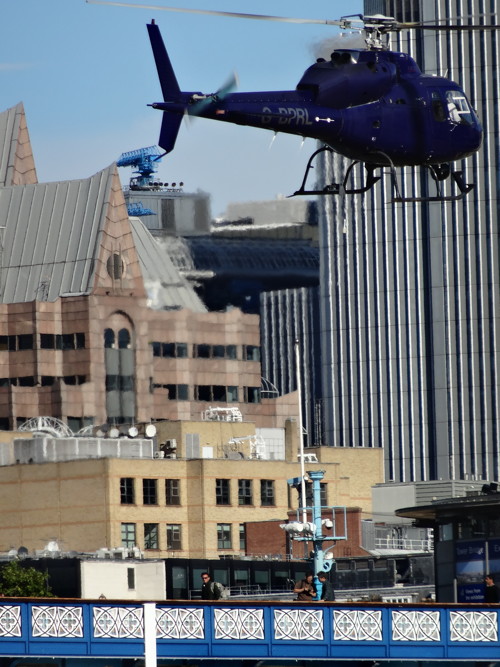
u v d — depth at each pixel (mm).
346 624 190375
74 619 177750
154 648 145000
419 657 192750
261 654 186000
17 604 175750
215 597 190500
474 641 195250
